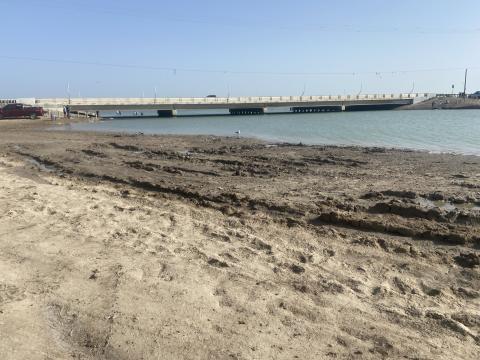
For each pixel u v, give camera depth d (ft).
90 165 55.36
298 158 61.57
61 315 16.57
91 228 27.09
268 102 302.25
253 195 37.35
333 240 25.49
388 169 51.34
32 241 24.54
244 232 26.84
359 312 17.15
